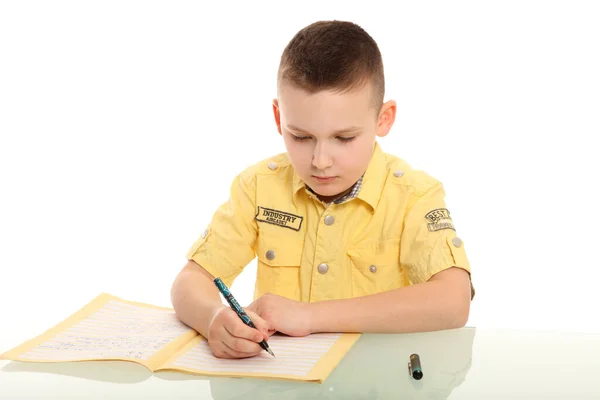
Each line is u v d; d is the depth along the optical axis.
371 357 1.15
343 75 1.30
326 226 1.55
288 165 1.62
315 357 1.14
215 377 1.08
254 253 1.65
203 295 1.35
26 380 1.09
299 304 1.27
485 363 1.12
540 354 1.15
